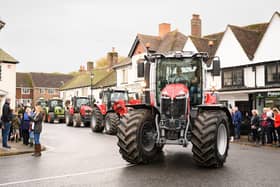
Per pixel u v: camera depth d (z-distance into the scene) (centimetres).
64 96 5484
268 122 1498
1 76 3616
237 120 1731
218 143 902
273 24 2133
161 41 3316
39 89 6512
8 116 1281
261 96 2128
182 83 1029
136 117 920
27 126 1385
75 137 1777
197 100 1020
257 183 710
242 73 2278
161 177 766
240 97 2273
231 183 709
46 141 1596
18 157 1108
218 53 2452
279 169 864
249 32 2469
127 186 686
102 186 690
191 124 948
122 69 3616
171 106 915
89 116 2664
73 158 1064
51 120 3466
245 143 1555
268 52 2147
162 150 1201
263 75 2167
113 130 1906
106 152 1188
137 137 902
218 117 882
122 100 1991
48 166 926
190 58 1035
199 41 2720
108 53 4606
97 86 4259
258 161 993
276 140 1526
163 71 1045
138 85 3212
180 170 844
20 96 6444
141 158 910
